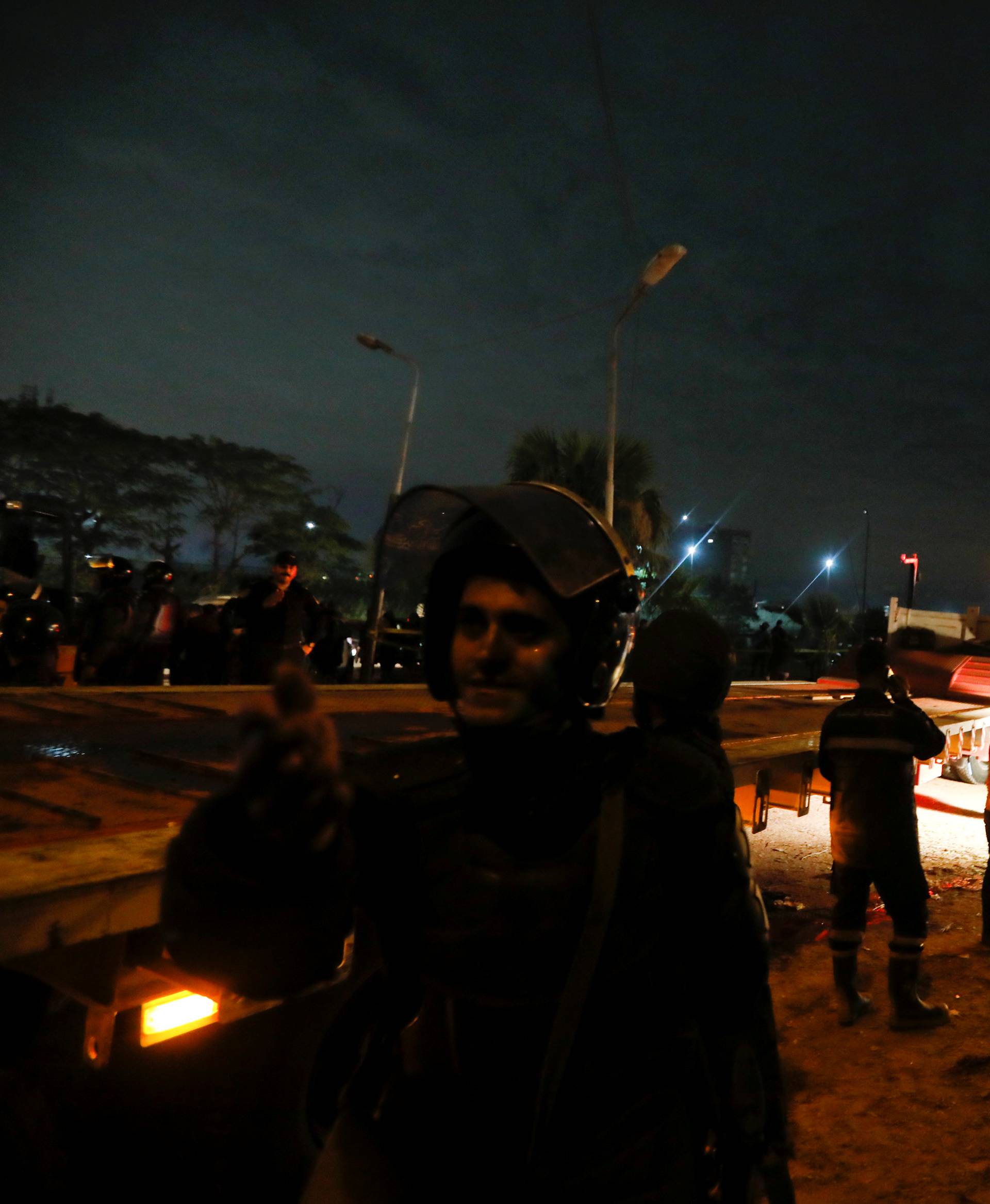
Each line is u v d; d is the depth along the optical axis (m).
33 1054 1.89
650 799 1.11
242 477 55.75
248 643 7.14
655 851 1.09
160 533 53.72
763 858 7.37
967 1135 3.16
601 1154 1.06
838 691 10.12
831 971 4.86
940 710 8.85
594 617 1.12
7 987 1.64
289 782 0.72
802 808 4.90
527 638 1.08
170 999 2.02
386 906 1.11
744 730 5.36
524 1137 1.06
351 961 2.22
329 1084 1.25
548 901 1.06
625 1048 1.09
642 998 1.10
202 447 54.72
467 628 1.12
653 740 1.20
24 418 49.38
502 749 1.10
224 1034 2.29
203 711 4.63
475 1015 1.08
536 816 1.09
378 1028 1.17
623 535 20.58
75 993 1.87
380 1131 1.12
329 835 0.76
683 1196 1.10
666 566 21.09
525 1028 1.07
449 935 1.08
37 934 1.64
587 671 1.13
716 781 1.17
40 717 4.23
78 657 7.18
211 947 0.82
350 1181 1.11
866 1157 3.05
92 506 51.53
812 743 4.93
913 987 4.07
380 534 1.25
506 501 1.10
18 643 6.48
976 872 7.14
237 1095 2.25
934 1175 2.92
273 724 0.72
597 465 20.41
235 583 32.56
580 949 1.05
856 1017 4.17
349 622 16.20
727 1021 1.18
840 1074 3.66
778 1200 1.18
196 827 0.79
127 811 2.35
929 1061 3.75
